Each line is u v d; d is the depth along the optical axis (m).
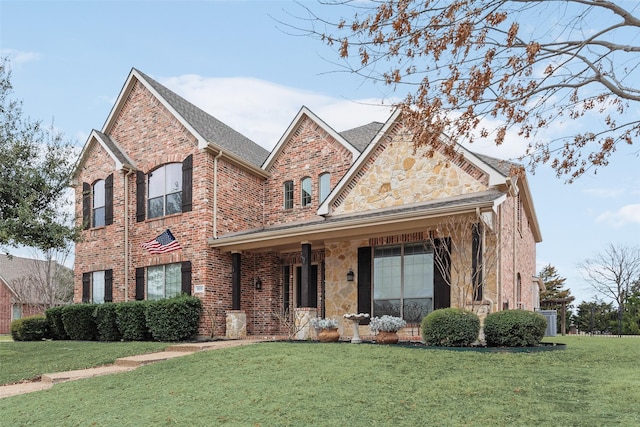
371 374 8.30
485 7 5.86
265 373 8.80
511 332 11.44
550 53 6.07
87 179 21.64
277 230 16.11
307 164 19.83
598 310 37.44
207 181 18.12
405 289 14.98
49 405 7.89
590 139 6.97
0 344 18.11
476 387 7.16
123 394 8.23
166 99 19.83
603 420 5.50
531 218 21.20
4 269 38.34
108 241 20.52
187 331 16.70
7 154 15.78
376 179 16.33
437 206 13.41
